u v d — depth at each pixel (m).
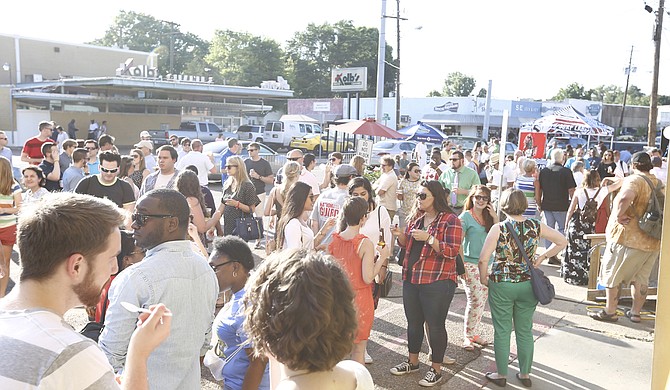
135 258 3.64
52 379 1.39
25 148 9.27
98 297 1.69
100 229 1.63
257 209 9.45
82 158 7.53
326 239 4.90
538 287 4.32
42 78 40.38
